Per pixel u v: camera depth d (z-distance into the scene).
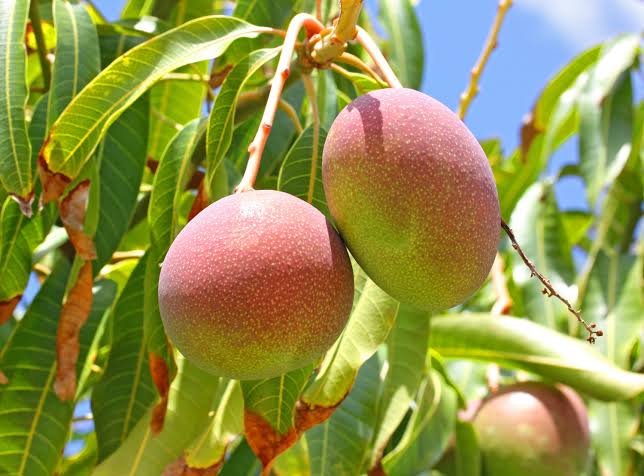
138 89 0.66
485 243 0.57
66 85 0.71
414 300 0.58
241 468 0.78
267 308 0.55
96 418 0.71
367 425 0.77
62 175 0.66
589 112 1.05
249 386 0.65
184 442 0.69
